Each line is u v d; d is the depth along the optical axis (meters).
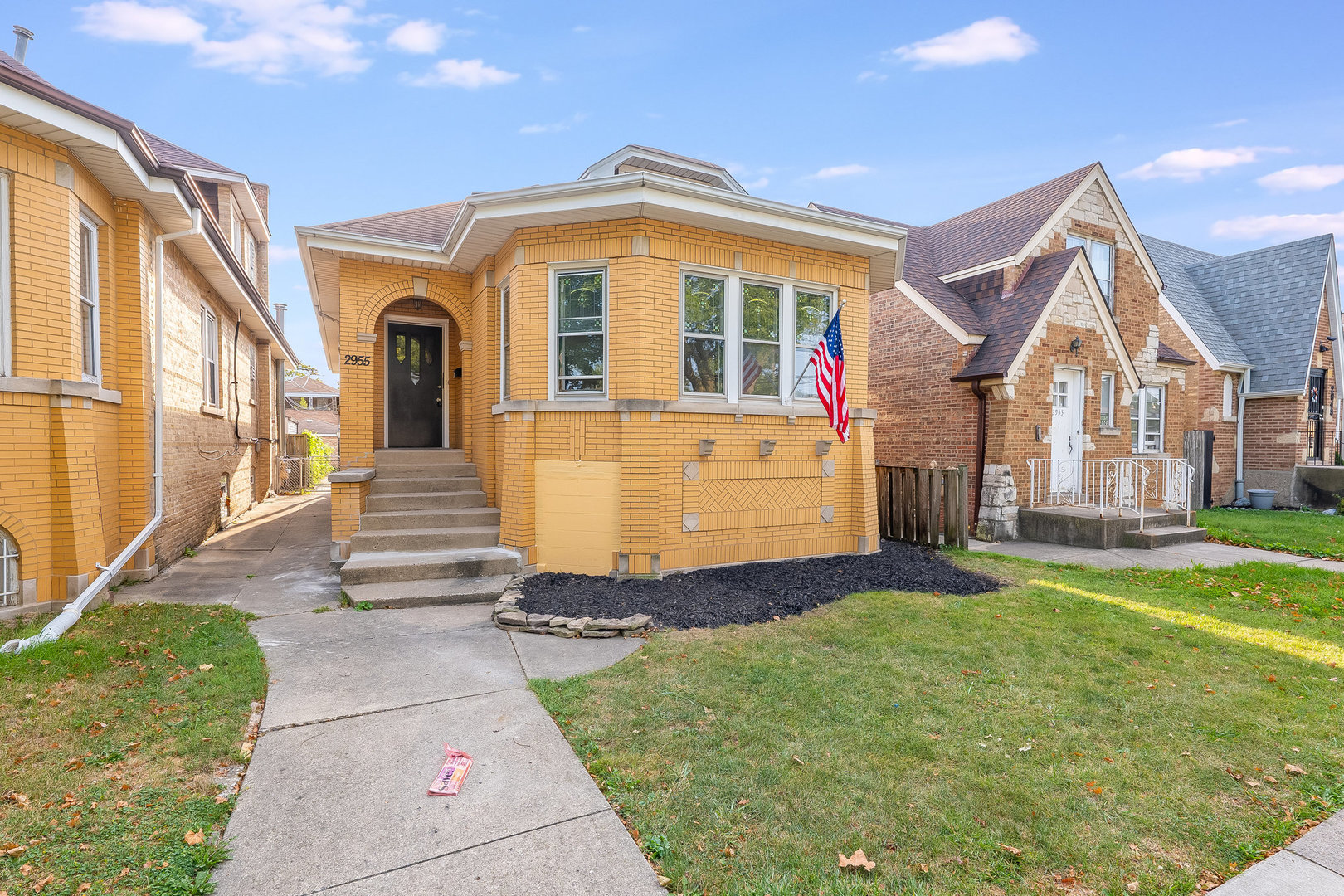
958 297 13.12
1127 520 10.45
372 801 3.14
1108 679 4.69
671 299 7.46
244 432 14.80
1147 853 2.83
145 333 7.57
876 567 8.00
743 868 2.67
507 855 2.76
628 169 10.03
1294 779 3.44
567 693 4.36
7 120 5.57
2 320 5.73
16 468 5.79
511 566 7.42
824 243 8.27
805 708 4.16
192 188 7.51
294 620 6.04
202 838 2.79
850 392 8.76
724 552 7.88
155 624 5.77
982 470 11.48
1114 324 12.38
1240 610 6.57
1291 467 16.28
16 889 2.45
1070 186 12.90
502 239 8.00
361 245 8.62
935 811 3.08
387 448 10.71
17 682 4.30
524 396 7.68
